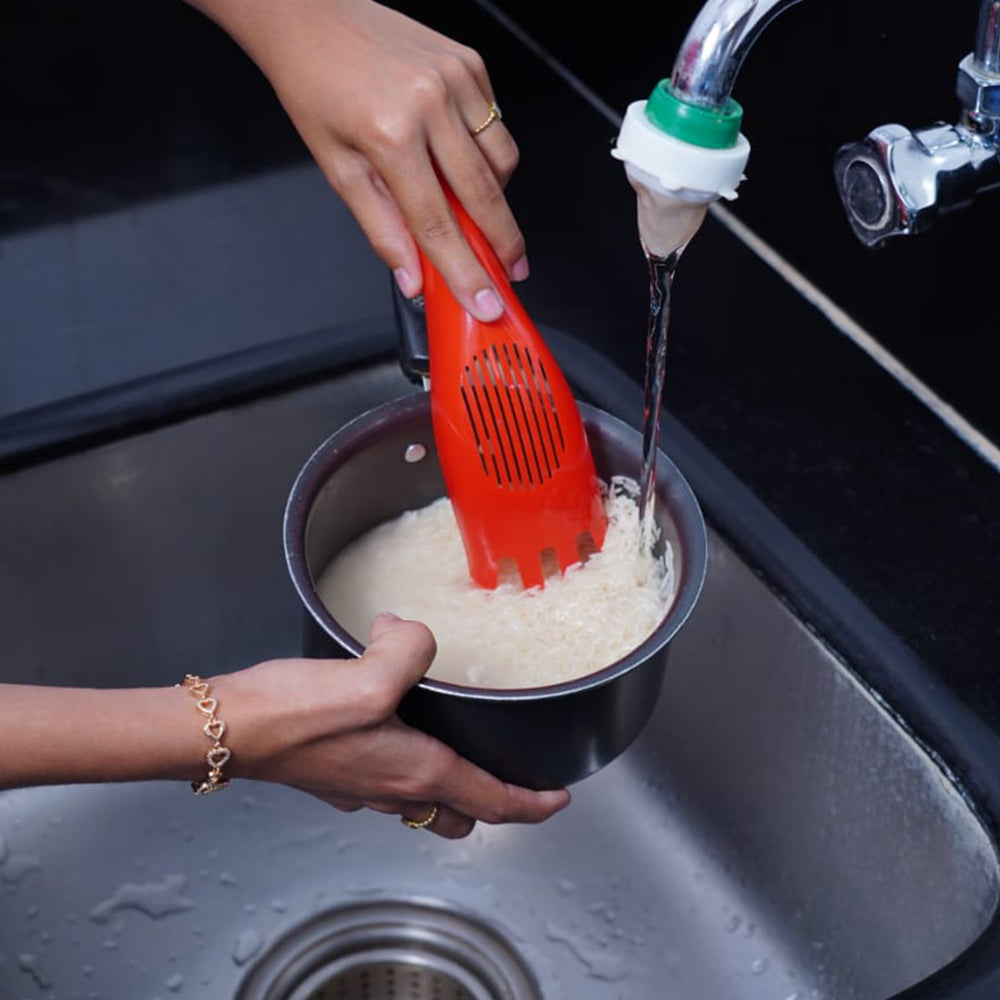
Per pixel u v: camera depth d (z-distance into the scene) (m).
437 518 0.80
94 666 0.99
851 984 0.85
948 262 0.85
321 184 1.14
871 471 0.89
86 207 1.12
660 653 0.66
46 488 0.93
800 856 0.88
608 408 0.93
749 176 0.96
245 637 1.02
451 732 0.67
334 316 1.05
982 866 0.76
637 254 1.03
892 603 0.83
